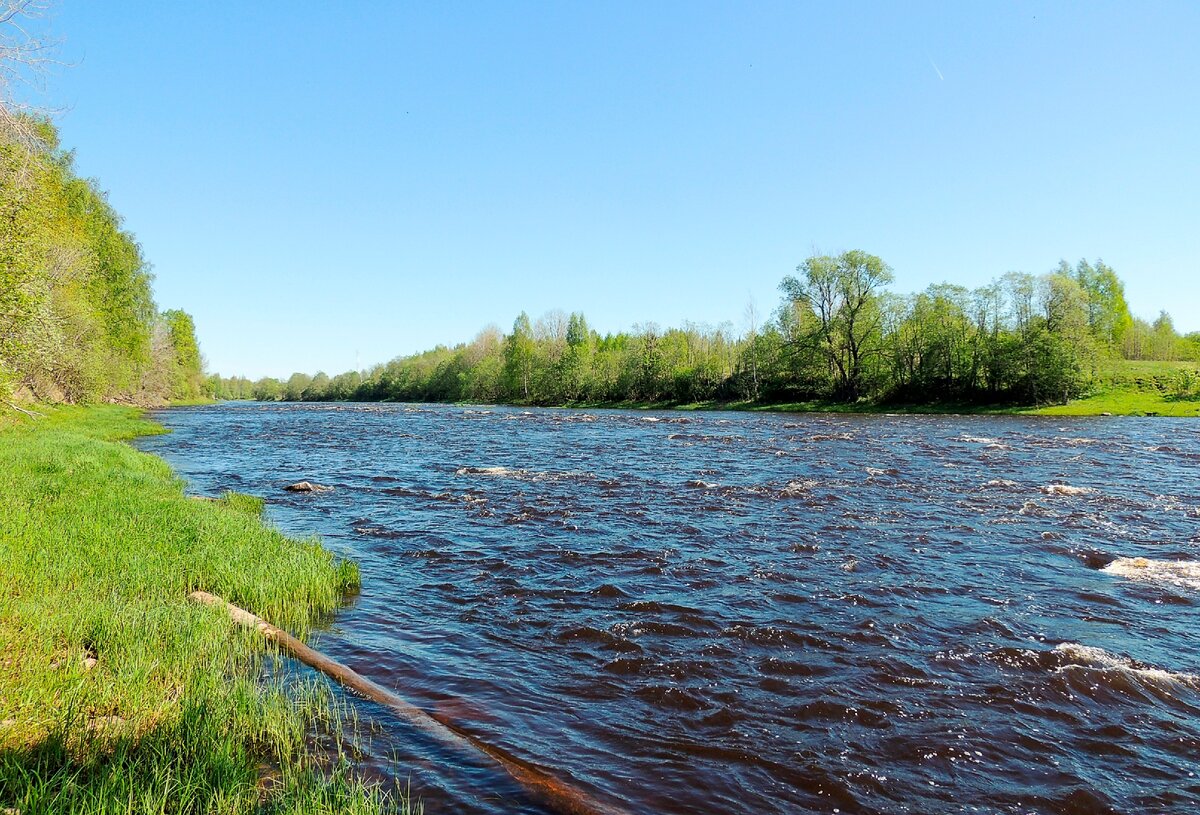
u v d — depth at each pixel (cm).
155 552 1106
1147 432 4019
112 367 5900
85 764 504
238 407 10088
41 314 2191
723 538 1425
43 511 1327
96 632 758
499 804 516
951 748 621
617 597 1055
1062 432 4075
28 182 1909
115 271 6103
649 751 614
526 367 10981
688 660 818
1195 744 630
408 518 1662
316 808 455
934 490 1986
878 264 7294
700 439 3856
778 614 974
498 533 1491
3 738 526
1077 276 9144
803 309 7756
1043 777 579
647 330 9925
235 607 927
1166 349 9031
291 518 1677
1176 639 872
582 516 1661
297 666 764
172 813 457
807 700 714
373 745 594
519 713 683
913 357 7675
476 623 947
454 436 4247
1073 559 1248
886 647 852
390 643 871
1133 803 544
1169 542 1356
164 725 574
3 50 1327
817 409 7475
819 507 1745
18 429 3153
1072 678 759
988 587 1087
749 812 526
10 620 753
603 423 5478
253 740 581
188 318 12025
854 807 536
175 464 2842
